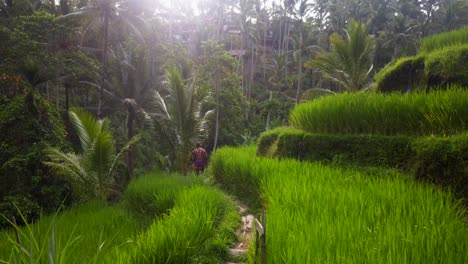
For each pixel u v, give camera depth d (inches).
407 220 136.9
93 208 350.0
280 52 2381.9
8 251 197.0
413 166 260.7
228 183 374.6
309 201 181.0
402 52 1656.0
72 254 148.6
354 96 372.8
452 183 218.5
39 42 713.6
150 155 964.6
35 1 950.4
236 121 1348.4
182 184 354.0
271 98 1814.7
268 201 228.2
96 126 453.7
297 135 374.0
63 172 445.1
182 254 153.3
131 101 809.5
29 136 524.7
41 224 262.8
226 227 213.2
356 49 693.9
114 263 132.8
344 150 326.3
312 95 852.6
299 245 122.0
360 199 172.6
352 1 1972.2
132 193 351.9
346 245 119.8
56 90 890.7
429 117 265.9
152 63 977.5
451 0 1873.8
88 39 1002.7
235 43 2345.0
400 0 2086.6
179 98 576.1
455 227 132.0
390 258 100.7
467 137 222.7
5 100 565.9
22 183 498.0
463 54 374.9
